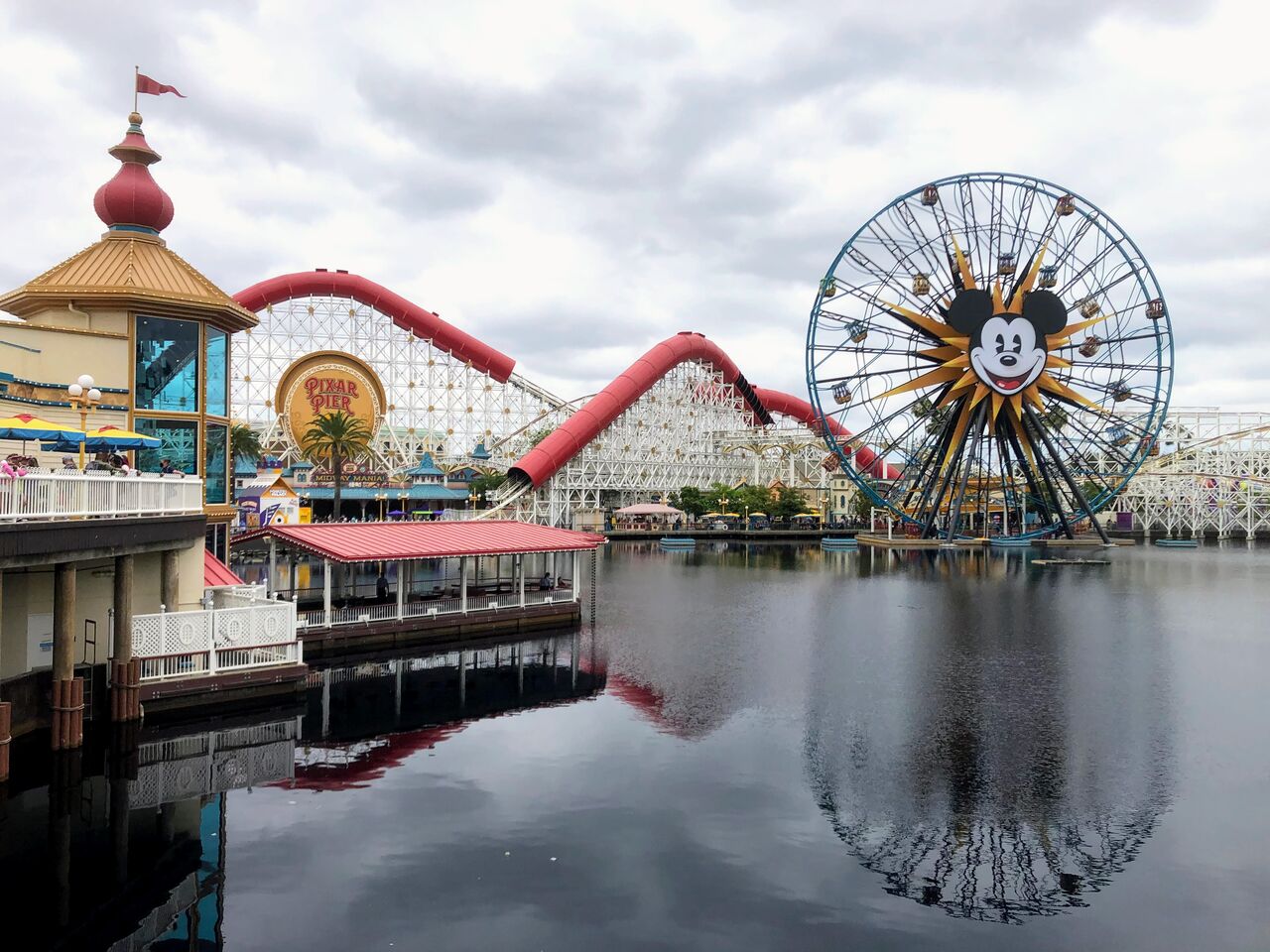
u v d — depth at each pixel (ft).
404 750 103.35
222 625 115.75
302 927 63.77
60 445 121.19
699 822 82.84
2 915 64.95
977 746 105.91
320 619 159.94
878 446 423.23
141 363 136.98
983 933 64.13
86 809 84.17
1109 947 62.44
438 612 172.55
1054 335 412.36
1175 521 588.09
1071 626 196.34
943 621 202.80
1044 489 484.33
